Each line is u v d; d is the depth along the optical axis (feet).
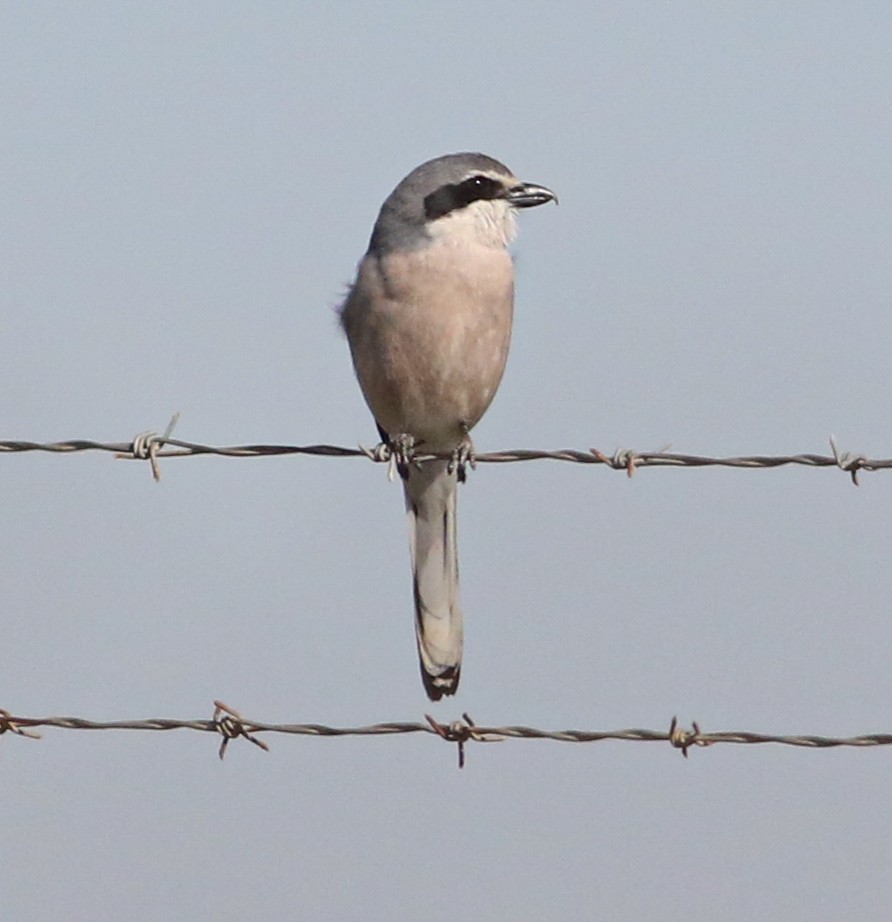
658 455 31.86
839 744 28.19
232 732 28.63
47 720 28.66
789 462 31.32
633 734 28.71
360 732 28.78
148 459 31.17
